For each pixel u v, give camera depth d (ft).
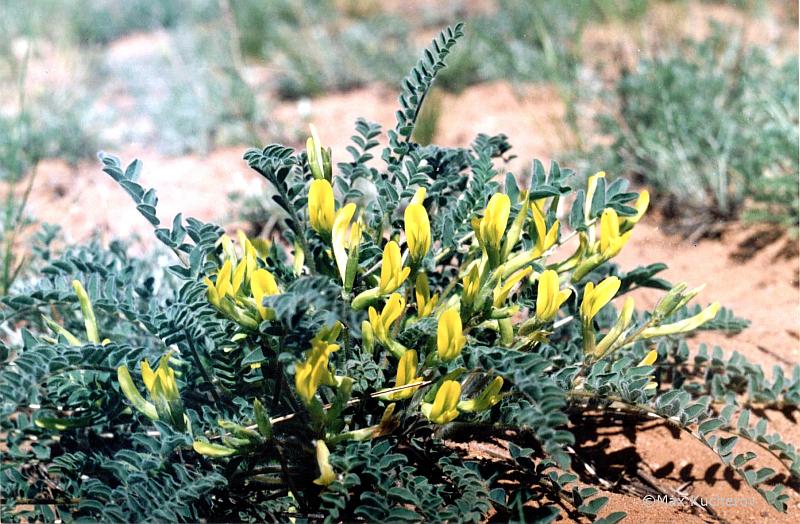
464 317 1.16
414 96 1.27
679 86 1.97
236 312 1.12
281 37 2.84
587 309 1.18
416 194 1.19
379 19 2.95
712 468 1.31
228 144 2.28
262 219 1.86
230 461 1.15
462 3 3.02
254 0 3.02
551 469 1.28
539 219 1.16
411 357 1.11
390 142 1.29
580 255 1.23
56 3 3.23
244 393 1.21
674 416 1.18
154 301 1.23
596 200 1.22
